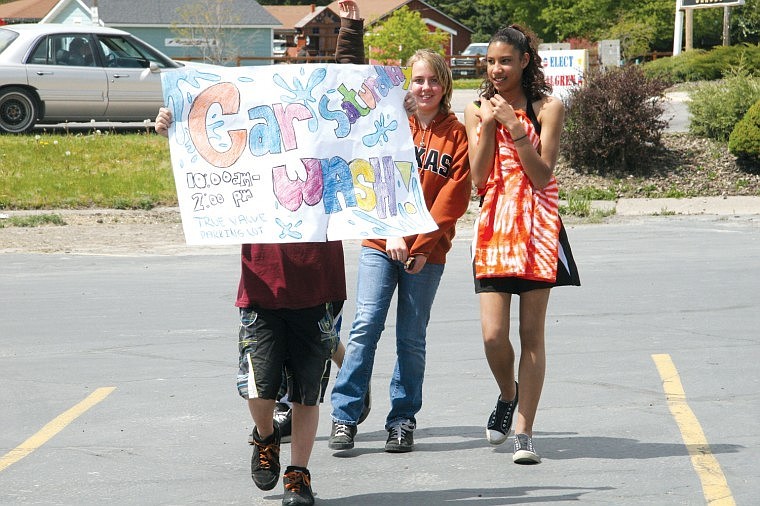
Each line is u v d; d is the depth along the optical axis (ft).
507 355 28.07
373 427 32.12
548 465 27.81
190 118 25.35
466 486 26.32
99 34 104.12
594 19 292.61
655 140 97.50
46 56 101.55
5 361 40.14
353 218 25.57
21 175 87.25
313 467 28.22
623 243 70.13
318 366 24.84
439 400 34.37
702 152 100.12
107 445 30.01
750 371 37.22
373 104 26.50
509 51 27.50
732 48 180.04
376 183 26.21
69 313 49.19
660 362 38.55
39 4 316.40
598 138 95.91
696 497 25.09
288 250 24.49
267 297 24.20
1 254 66.69
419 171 28.96
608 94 95.91
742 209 85.56
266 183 25.29
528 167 27.27
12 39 101.86
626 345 41.39
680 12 201.05
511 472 27.35
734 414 32.14
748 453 28.43
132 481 26.96
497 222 27.63
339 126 26.04
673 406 33.04
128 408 33.76
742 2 190.49
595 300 50.85
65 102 101.71
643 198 90.89
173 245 70.59
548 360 39.09
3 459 28.81
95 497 25.77
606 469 27.35
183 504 25.27
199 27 239.50
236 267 62.69
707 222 79.77
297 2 476.54
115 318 47.98
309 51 307.78
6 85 99.55
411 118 29.40
